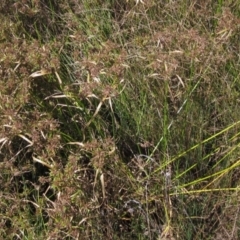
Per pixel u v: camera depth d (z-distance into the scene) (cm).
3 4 165
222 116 147
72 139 140
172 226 131
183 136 142
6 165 133
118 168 133
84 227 128
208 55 139
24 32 161
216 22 155
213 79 146
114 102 146
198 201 137
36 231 132
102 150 128
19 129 127
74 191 125
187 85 140
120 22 165
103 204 132
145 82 145
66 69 153
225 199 138
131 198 135
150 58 133
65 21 166
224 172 133
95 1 171
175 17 160
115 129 146
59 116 143
